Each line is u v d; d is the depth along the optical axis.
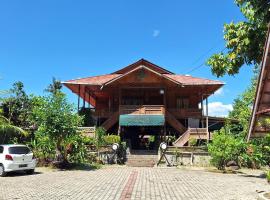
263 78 10.44
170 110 39.72
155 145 38.94
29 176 21.62
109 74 44.00
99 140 32.47
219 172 26.55
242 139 27.28
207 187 17.28
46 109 26.23
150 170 26.50
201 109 39.62
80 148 28.67
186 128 38.06
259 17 15.82
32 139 31.66
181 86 38.09
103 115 39.44
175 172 25.28
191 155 31.06
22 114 36.00
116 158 32.31
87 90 41.78
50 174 22.78
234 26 18.36
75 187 16.66
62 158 26.81
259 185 18.31
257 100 11.12
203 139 35.66
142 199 13.45
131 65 44.00
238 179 21.42
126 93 42.34
